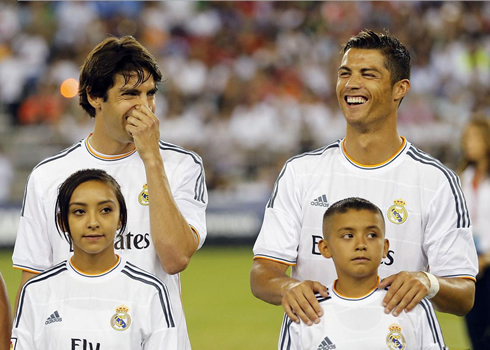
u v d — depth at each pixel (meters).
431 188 7.75
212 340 16.61
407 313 7.08
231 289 22.80
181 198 8.06
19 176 32.41
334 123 36.47
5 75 35.81
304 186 7.99
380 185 7.82
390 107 7.75
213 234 30.66
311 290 7.18
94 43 38.75
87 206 7.04
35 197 7.95
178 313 7.95
